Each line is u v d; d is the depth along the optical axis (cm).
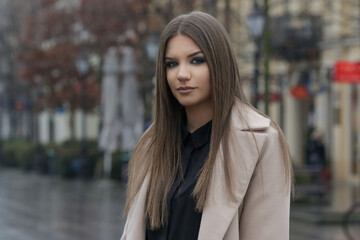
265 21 1758
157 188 293
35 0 4203
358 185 2609
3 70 4806
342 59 2709
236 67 292
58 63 3766
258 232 275
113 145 2878
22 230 1515
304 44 2689
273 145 277
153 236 295
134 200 307
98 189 2736
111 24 3077
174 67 290
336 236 1396
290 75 2912
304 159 3011
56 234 1444
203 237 270
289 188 278
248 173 272
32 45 3909
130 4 2984
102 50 3206
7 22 4741
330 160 2759
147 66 2941
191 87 284
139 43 3042
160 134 302
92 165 3278
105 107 2883
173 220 284
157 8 2622
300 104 3030
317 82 2584
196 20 287
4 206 2098
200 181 275
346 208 1775
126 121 2836
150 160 305
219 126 280
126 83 2838
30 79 3859
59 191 2705
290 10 2972
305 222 1606
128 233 302
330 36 2741
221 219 270
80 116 5372
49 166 3753
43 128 5844
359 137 2653
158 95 301
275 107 3197
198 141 291
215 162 277
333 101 2750
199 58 285
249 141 274
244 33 2830
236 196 271
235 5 3117
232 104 285
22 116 5906
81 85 3394
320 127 2848
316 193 1842
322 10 2773
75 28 3819
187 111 296
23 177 3694
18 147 4491
